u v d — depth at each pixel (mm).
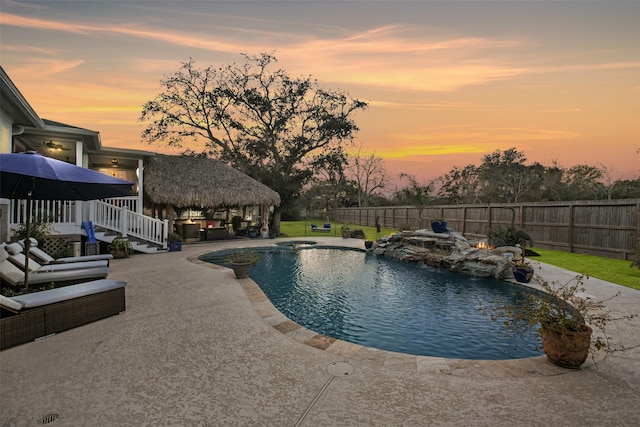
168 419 2623
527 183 34438
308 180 24109
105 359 3709
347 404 2891
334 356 3941
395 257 12992
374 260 12711
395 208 25328
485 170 37344
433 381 3352
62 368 3475
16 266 5980
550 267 9664
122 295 5414
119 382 3205
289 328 4859
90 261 7625
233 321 5109
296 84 23109
